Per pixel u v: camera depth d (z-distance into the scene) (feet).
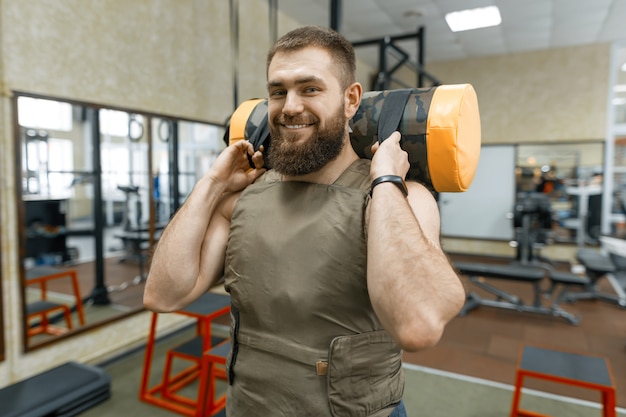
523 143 22.91
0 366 8.30
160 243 3.35
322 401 2.80
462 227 24.56
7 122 8.13
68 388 7.62
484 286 15.49
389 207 2.57
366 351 2.84
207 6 12.94
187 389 9.42
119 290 15.11
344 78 2.95
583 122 21.70
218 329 13.00
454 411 8.60
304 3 16.07
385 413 2.99
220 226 3.56
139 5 10.65
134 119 12.40
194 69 12.51
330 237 2.81
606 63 21.01
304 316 2.81
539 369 7.05
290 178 3.20
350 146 3.21
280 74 2.82
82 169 17.66
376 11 16.56
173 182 13.67
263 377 2.97
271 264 2.95
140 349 11.39
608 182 21.52
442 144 2.96
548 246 22.56
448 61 24.09
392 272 2.38
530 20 17.61
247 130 3.76
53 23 8.70
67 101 9.02
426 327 2.26
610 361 11.01
